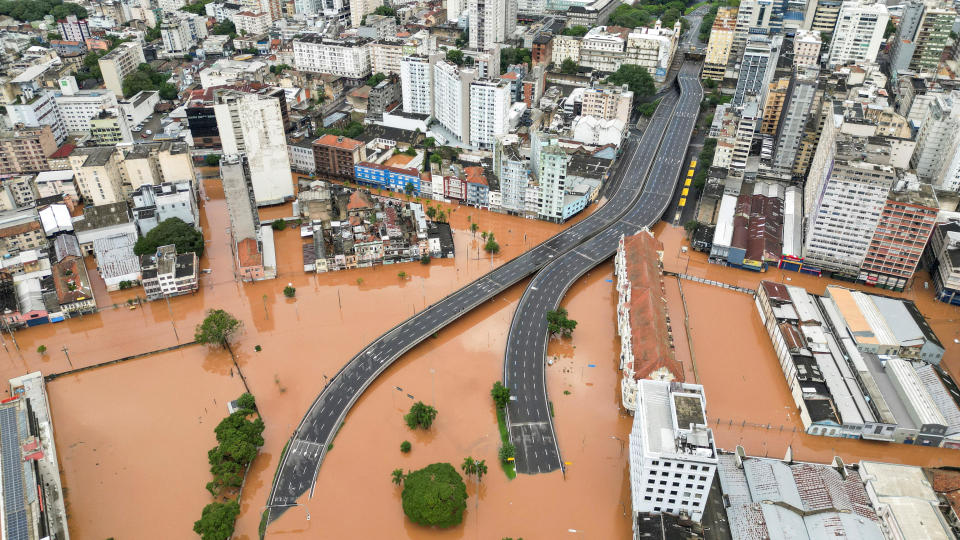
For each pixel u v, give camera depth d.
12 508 198.75
